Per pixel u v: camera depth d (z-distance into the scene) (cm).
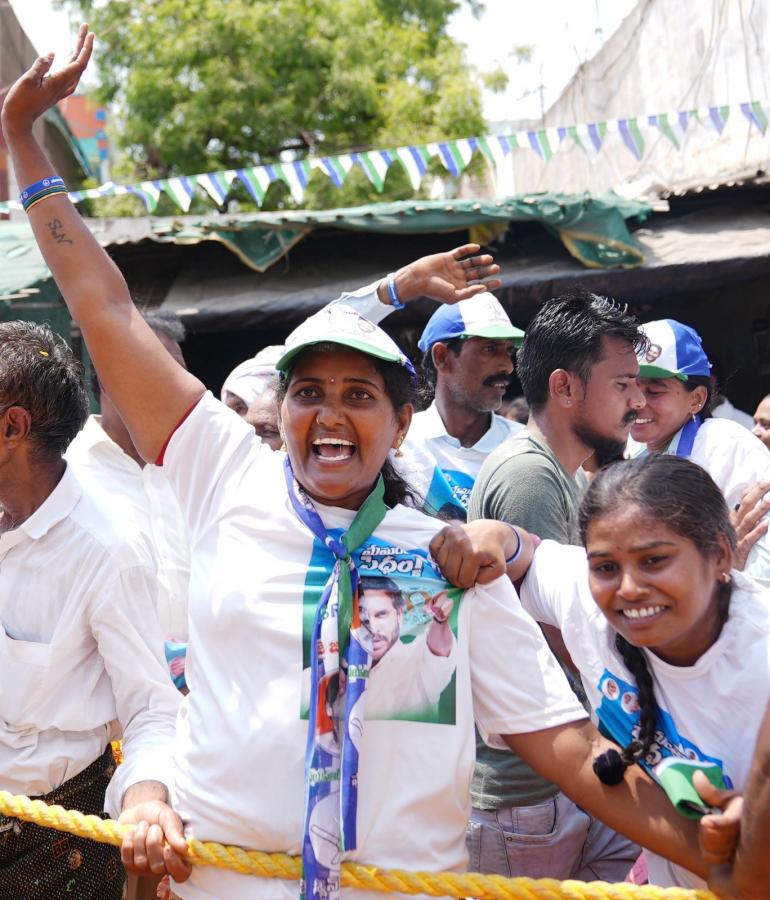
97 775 263
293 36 1510
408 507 220
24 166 232
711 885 183
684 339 353
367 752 192
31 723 244
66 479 257
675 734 202
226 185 600
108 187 607
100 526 253
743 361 811
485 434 412
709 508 195
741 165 920
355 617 195
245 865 192
